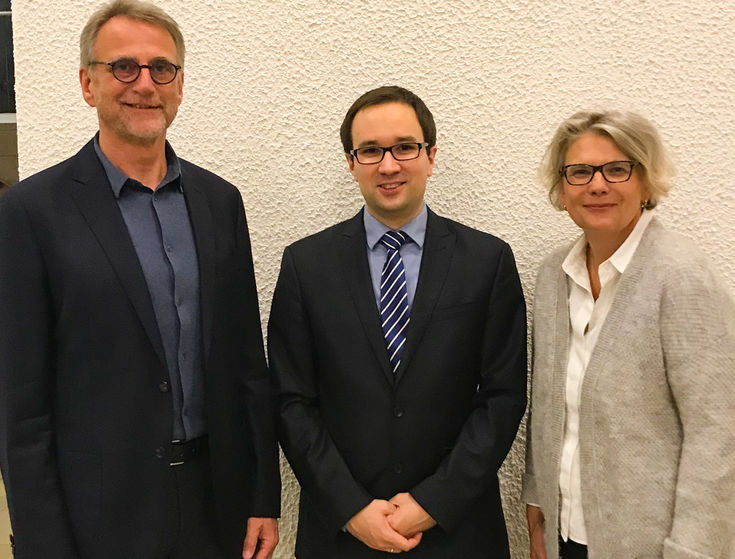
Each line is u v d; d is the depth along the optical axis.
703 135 1.41
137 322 1.00
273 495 1.17
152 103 1.03
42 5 1.42
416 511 1.09
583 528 1.06
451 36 1.42
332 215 1.46
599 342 1.02
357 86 1.43
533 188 1.44
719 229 1.42
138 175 1.07
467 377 1.17
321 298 1.17
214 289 1.08
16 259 0.97
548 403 1.12
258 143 1.45
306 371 1.20
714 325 0.95
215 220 1.12
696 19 1.39
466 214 1.45
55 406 1.02
